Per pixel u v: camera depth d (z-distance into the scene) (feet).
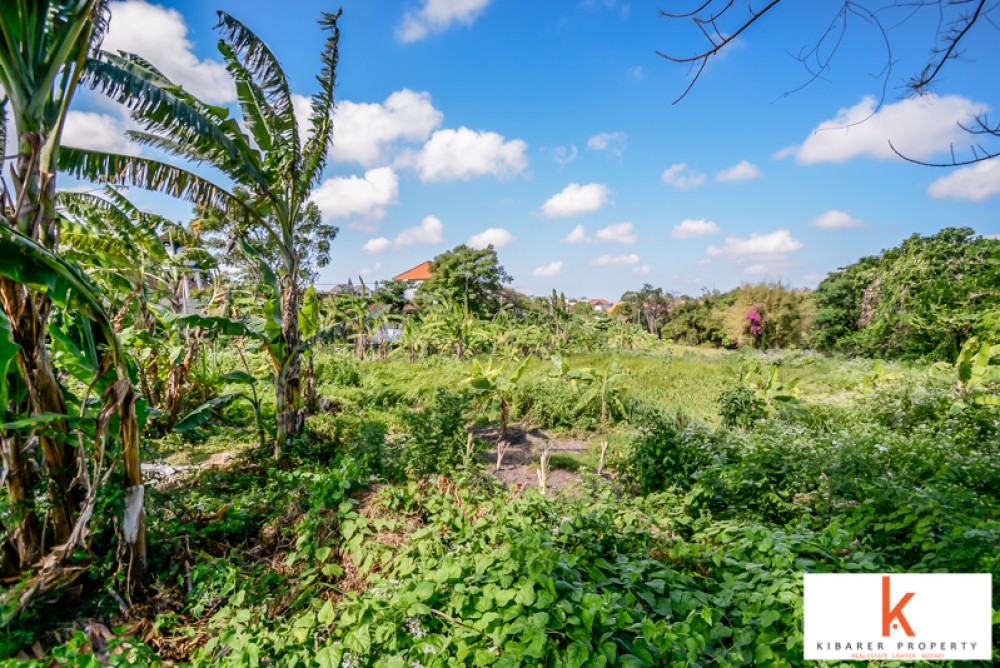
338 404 36.50
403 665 8.30
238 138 23.53
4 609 10.23
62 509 12.22
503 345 69.00
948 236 82.69
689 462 20.58
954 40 9.17
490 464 25.79
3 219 11.34
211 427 29.30
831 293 96.48
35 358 11.48
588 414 34.06
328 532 14.55
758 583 10.82
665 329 136.77
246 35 22.31
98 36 14.89
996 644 9.27
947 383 33.55
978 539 10.57
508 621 9.03
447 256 122.01
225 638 9.63
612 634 8.61
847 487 16.11
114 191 26.58
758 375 45.52
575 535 12.66
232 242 26.61
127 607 11.94
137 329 25.64
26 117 11.41
